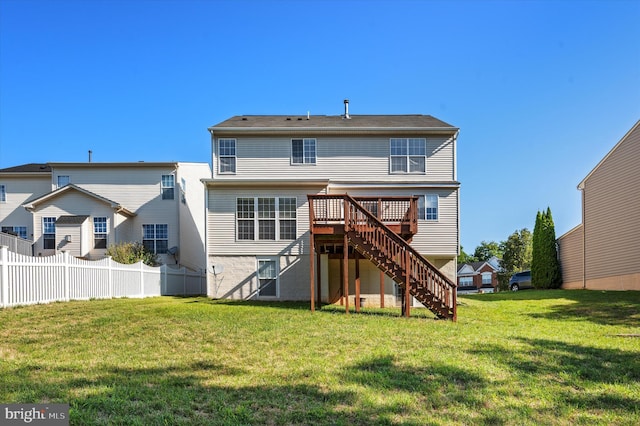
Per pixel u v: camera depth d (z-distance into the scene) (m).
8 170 27.61
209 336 8.92
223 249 18.89
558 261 28.84
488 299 21.47
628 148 22.31
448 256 19.08
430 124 20.27
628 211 22.30
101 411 4.72
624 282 22.56
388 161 19.69
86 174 25.20
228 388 5.66
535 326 11.86
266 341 8.57
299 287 18.78
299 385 5.83
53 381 5.58
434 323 11.84
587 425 4.89
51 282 12.59
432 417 4.94
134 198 25.17
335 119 21.84
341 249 18.38
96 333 8.81
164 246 24.98
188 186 27.31
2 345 7.52
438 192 19.36
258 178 19.38
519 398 5.66
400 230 15.86
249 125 19.98
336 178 19.53
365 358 7.33
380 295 18.30
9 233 24.48
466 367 6.88
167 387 5.60
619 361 7.57
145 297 18.42
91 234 23.81
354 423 4.70
